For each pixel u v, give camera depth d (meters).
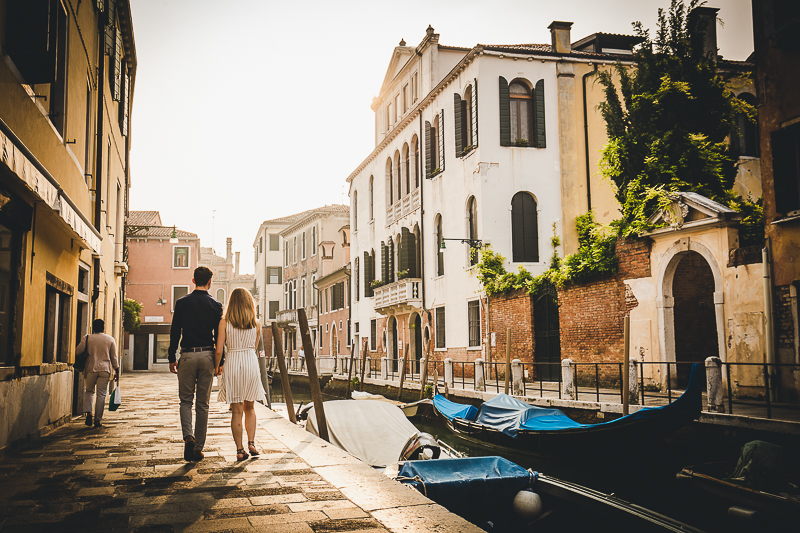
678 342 14.50
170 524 3.59
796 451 8.16
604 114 16.28
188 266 40.50
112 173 15.84
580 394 13.39
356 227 34.69
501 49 20.64
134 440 7.18
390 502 4.14
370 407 10.52
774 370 10.86
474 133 20.89
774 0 11.30
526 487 6.25
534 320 18.14
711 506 7.07
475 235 21.08
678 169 14.35
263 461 5.69
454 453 9.09
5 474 5.07
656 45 15.42
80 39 9.83
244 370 5.80
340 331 37.56
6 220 6.34
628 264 14.23
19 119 6.40
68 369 9.16
